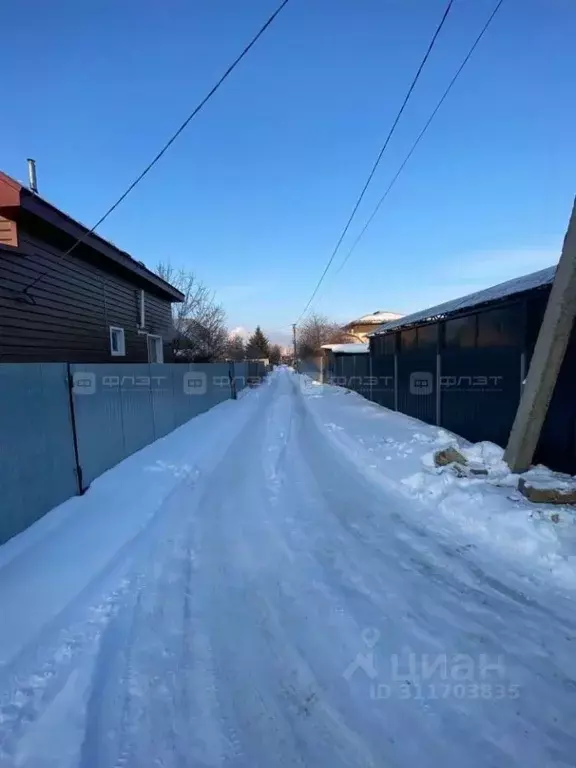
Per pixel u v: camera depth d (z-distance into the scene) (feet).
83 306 29.45
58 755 6.34
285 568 11.71
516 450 17.80
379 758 6.21
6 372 12.72
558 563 11.27
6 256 21.11
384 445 25.46
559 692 7.31
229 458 24.20
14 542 12.63
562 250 15.31
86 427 17.87
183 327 83.46
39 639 8.70
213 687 7.59
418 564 11.76
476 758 6.18
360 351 71.31
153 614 9.69
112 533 13.76
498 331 22.91
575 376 16.74
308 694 7.41
